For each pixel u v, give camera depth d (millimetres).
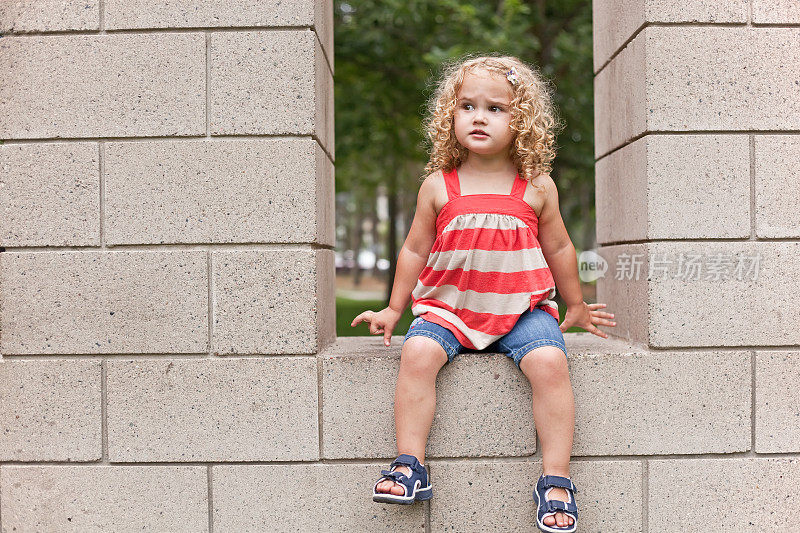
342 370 2623
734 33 2652
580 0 9242
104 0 2648
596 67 3549
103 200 2658
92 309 2648
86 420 2648
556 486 2404
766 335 2645
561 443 2451
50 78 2656
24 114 2666
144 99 2650
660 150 2662
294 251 2621
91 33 2662
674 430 2633
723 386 2639
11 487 2658
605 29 3324
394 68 8883
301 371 2623
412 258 2684
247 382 2629
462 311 2555
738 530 2639
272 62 2637
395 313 2695
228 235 2639
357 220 33969
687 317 2648
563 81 8812
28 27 2652
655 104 2664
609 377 2629
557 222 2686
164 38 2645
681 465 2635
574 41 8781
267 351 2629
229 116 2639
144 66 2648
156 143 2645
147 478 2643
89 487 2648
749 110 2656
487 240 2529
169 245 2658
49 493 2656
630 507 2635
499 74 2504
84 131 2656
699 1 2646
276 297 2627
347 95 9188
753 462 2635
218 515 2637
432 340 2488
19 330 2656
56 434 2648
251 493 2635
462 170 2666
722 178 2660
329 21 3217
